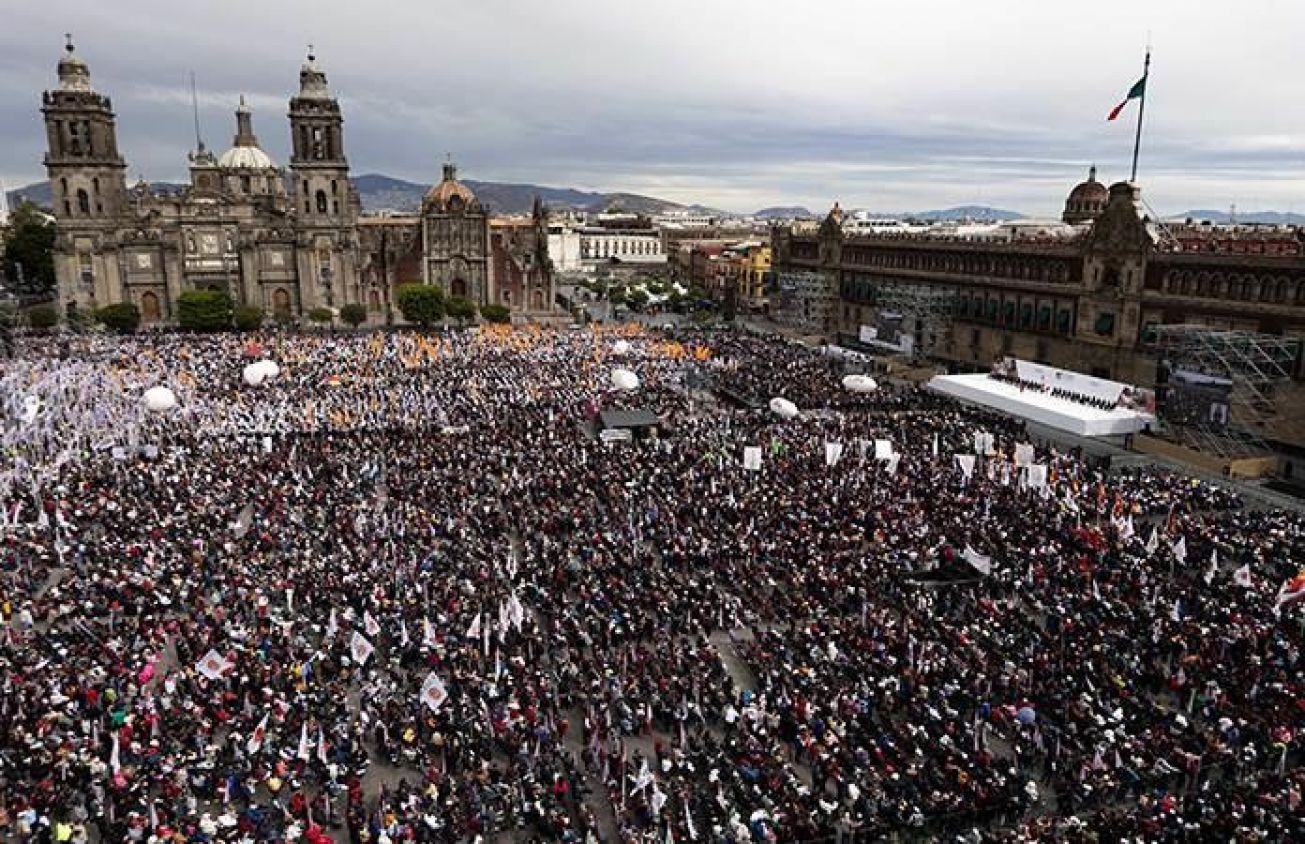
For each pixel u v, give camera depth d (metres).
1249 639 39.53
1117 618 41.50
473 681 36.12
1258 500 65.56
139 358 100.69
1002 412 92.94
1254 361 74.88
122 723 32.41
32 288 180.50
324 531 50.28
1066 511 56.69
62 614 39.84
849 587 45.22
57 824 28.06
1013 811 30.03
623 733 34.94
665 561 48.44
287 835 27.80
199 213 154.75
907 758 32.56
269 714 33.16
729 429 77.44
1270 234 102.69
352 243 162.38
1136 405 81.00
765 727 34.22
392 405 80.06
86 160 145.38
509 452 67.38
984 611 42.28
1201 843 28.05
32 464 62.44
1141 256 89.56
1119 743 32.50
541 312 179.62
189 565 44.84
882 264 133.25
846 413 86.56
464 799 30.23
